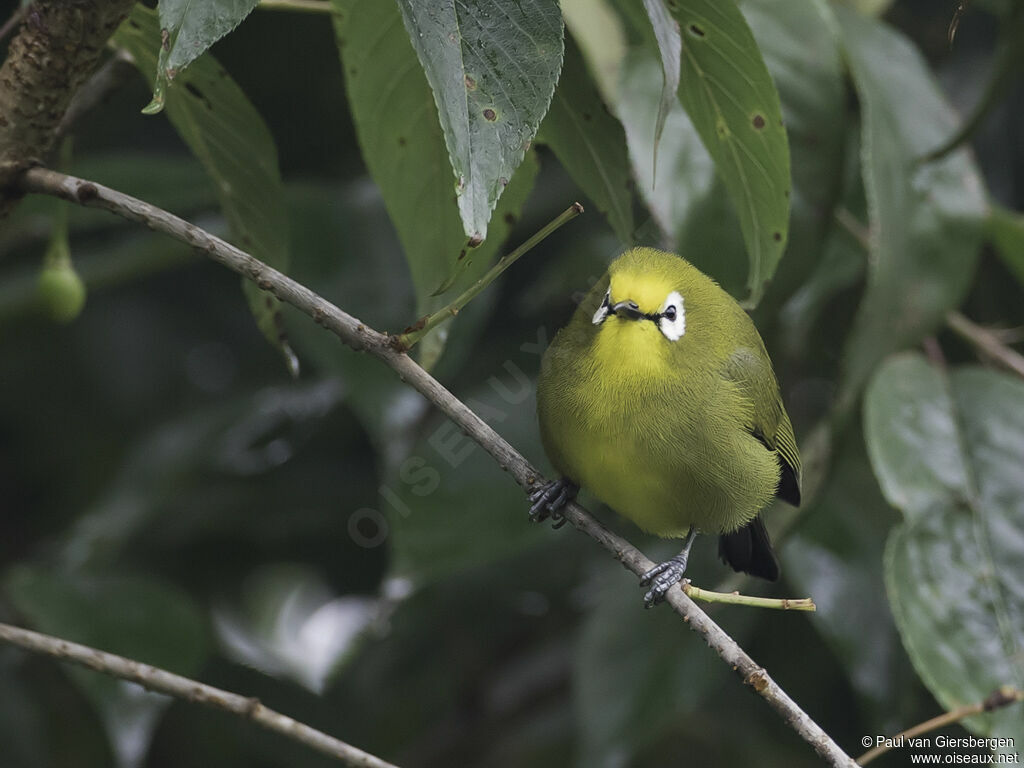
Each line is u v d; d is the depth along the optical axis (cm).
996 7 965
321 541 1070
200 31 396
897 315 746
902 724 819
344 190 920
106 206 495
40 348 1080
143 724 766
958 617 688
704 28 530
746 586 899
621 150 612
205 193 900
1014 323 1002
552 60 427
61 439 1096
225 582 1071
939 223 765
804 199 716
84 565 916
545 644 1098
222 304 1129
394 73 600
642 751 962
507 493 819
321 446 1086
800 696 988
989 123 1031
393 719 1040
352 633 1106
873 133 750
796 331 915
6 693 930
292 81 1053
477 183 415
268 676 1001
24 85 498
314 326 828
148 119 1089
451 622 1052
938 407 766
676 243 686
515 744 1043
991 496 732
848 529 858
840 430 756
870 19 817
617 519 973
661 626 845
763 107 544
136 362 1099
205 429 984
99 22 494
